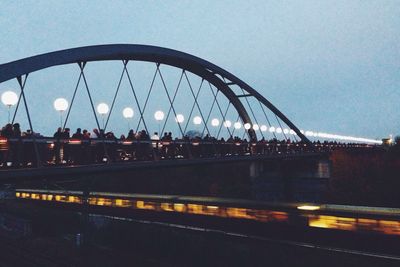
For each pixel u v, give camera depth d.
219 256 29.81
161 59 38.25
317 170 66.38
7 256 33.28
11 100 18.38
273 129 60.22
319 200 63.09
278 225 28.95
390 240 23.50
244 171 85.56
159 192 78.50
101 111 24.52
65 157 22.86
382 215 23.98
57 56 24.11
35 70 22.02
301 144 65.44
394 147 70.12
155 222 38.22
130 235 37.16
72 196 49.53
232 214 31.75
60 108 20.73
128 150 28.42
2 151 18.77
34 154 20.89
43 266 29.58
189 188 79.38
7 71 20.12
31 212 53.91
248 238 30.58
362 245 24.83
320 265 24.84
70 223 47.28
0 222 50.53
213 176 84.81
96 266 29.33
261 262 27.42
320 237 26.69
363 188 60.41
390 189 57.09
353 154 71.25
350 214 25.36
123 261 30.84
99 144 24.53
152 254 34.06
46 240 40.50
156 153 29.97
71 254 33.34
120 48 30.83
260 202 30.50
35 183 71.38
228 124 47.09
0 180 17.47
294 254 27.20
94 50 27.70
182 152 35.91
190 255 31.59
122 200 41.09
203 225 33.62
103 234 39.91
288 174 67.62
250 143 44.12
